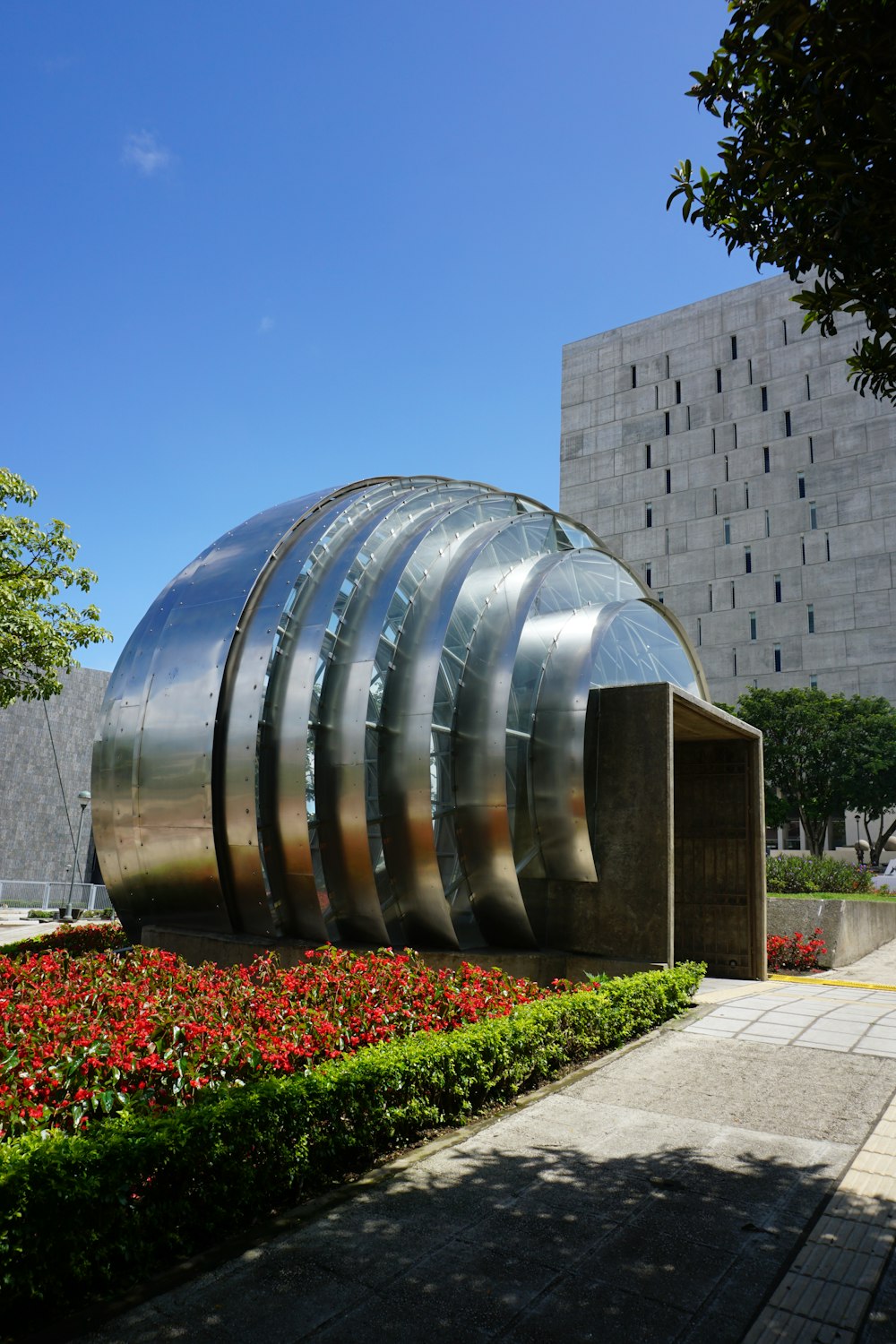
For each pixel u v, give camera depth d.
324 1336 4.18
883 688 58.09
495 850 12.31
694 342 69.69
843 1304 4.50
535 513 15.35
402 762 12.12
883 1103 7.79
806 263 5.35
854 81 4.29
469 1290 4.61
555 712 13.20
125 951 11.89
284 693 12.54
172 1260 4.94
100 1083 5.92
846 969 17.16
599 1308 4.45
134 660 14.24
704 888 16.19
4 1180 4.29
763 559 63.88
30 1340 4.16
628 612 15.24
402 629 12.98
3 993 8.24
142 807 13.20
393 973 9.52
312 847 12.02
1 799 38.50
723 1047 9.72
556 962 12.88
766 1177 6.11
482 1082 7.49
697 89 5.20
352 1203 5.66
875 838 56.78
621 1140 6.84
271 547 14.00
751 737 16.12
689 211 5.75
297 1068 6.94
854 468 61.66
